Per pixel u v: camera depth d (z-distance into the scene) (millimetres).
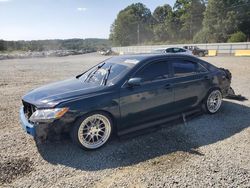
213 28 52562
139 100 4230
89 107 3729
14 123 5219
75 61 27594
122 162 3512
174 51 19328
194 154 3695
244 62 18188
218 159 3523
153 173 3211
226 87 5758
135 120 4270
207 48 36812
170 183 2975
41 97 3887
